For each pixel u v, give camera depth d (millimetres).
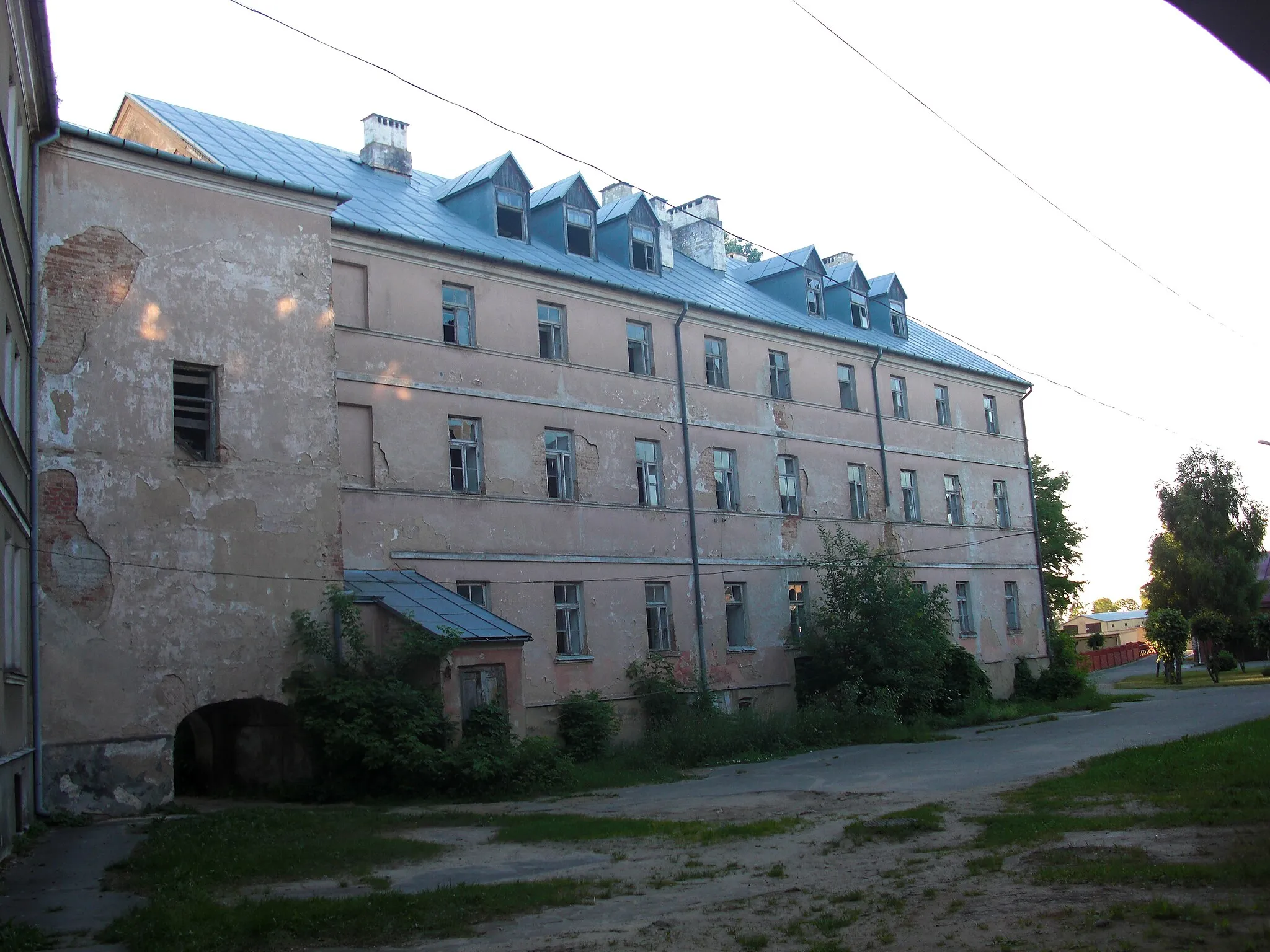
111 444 20328
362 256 26703
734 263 45438
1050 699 44656
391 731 21547
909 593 36312
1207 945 7395
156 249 21453
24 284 18500
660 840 14711
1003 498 48094
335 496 23266
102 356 20453
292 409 22906
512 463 28953
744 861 12688
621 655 30719
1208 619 53594
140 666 20047
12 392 16766
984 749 26656
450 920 10156
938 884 10336
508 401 29125
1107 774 17844
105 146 20922
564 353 31031
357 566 25250
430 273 28047
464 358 28312
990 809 15477
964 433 46125
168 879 12586
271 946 9562
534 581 28844
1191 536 71062
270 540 22125
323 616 22656
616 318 32656
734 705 33688
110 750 19422
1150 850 11047
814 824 15320
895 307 46125
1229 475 72062
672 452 33438
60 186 20391
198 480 21328
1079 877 9852
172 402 21250
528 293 30297
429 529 26766
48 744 18703
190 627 20781
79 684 19250
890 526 41156
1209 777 16062
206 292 22016
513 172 32188
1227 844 10969
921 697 35750
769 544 36000
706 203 41938
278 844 14867
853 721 32781
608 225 35531
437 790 21359
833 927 8898
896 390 43281
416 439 26922
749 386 36531
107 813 19172
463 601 25281
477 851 14516
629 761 27078
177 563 20797
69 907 11570
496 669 24219
